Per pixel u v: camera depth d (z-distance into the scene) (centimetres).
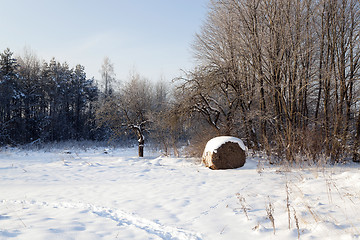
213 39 1605
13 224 393
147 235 360
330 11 1231
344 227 319
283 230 348
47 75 3828
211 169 1155
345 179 617
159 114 1733
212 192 668
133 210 509
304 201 475
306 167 1005
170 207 529
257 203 521
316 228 330
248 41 1334
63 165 1370
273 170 1002
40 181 915
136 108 1973
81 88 4297
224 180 855
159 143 2134
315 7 1277
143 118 2042
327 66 1245
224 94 1608
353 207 397
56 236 336
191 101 1483
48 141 3294
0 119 2919
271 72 1231
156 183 841
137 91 2041
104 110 1919
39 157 1897
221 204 537
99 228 386
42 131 3319
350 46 1255
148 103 2145
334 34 1224
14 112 3150
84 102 4338
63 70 4256
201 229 390
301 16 1240
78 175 1051
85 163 1442
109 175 1044
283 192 605
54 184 850
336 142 1193
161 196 638
